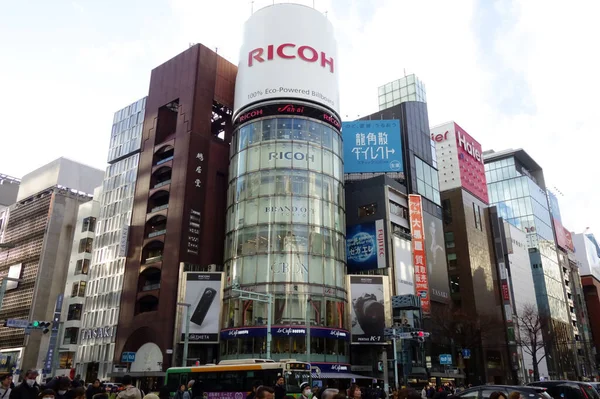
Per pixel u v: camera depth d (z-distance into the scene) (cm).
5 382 1448
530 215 14562
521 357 10319
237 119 7356
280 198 6531
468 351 8069
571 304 15500
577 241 19162
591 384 2659
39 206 11612
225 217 7638
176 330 6431
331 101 7250
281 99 7025
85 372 8212
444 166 11175
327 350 6062
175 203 7338
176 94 8175
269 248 6294
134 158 9288
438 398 2473
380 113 10044
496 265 11144
